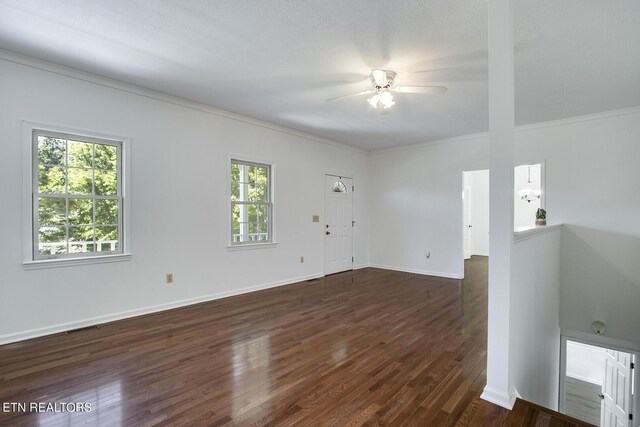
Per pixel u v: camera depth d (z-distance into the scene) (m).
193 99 4.12
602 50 2.80
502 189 2.09
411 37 2.63
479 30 2.53
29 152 3.04
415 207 6.54
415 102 4.09
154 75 3.41
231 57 3.00
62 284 3.23
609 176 4.43
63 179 3.30
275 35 2.62
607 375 5.62
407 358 2.69
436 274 6.23
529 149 5.05
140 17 2.38
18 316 2.99
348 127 5.35
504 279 2.08
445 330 3.34
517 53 2.85
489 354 2.13
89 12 2.32
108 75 3.42
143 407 1.99
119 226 3.65
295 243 5.60
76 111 3.30
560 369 4.86
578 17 2.33
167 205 3.99
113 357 2.67
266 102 4.20
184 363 2.57
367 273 6.46
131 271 3.69
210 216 4.41
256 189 5.10
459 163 5.95
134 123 3.71
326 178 6.24
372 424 1.86
